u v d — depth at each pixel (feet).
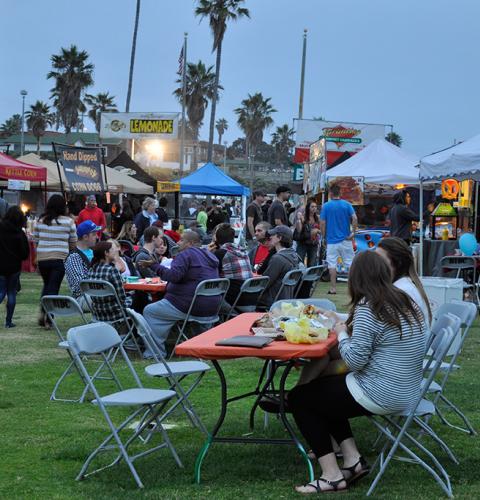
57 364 27.22
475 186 49.03
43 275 35.14
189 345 15.40
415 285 16.88
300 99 128.57
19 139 275.59
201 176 77.77
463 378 24.88
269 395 18.83
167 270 27.50
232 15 152.66
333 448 15.76
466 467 16.25
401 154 62.23
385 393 14.30
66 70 226.58
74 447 17.56
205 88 216.74
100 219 53.42
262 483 15.29
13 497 14.55
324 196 59.21
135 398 15.48
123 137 108.37
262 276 31.91
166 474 15.80
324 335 15.55
